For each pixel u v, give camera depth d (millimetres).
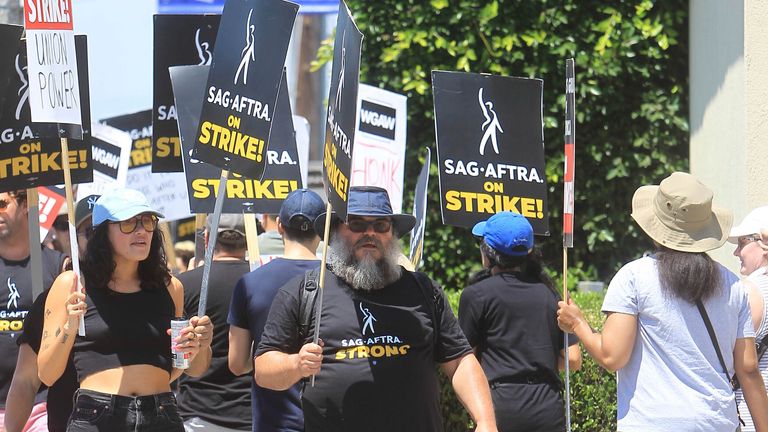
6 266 11281
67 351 8734
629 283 8938
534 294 10172
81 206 11016
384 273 8469
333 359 8359
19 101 10547
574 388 12227
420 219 12305
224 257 11203
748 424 10055
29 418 10289
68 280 8953
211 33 12375
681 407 8727
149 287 9203
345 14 8320
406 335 8430
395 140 13156
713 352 8820
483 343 10172
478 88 11344
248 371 9820
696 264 8781
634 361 8961
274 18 9516
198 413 10758
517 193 11359
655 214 9047
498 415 9930
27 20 9391
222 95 9273
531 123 11430
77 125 9398
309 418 8398
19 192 11273
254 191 11703
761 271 10039
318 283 8531
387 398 8312
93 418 8773
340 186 8227
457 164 11273
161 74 12352
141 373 8953
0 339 11016
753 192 14125
